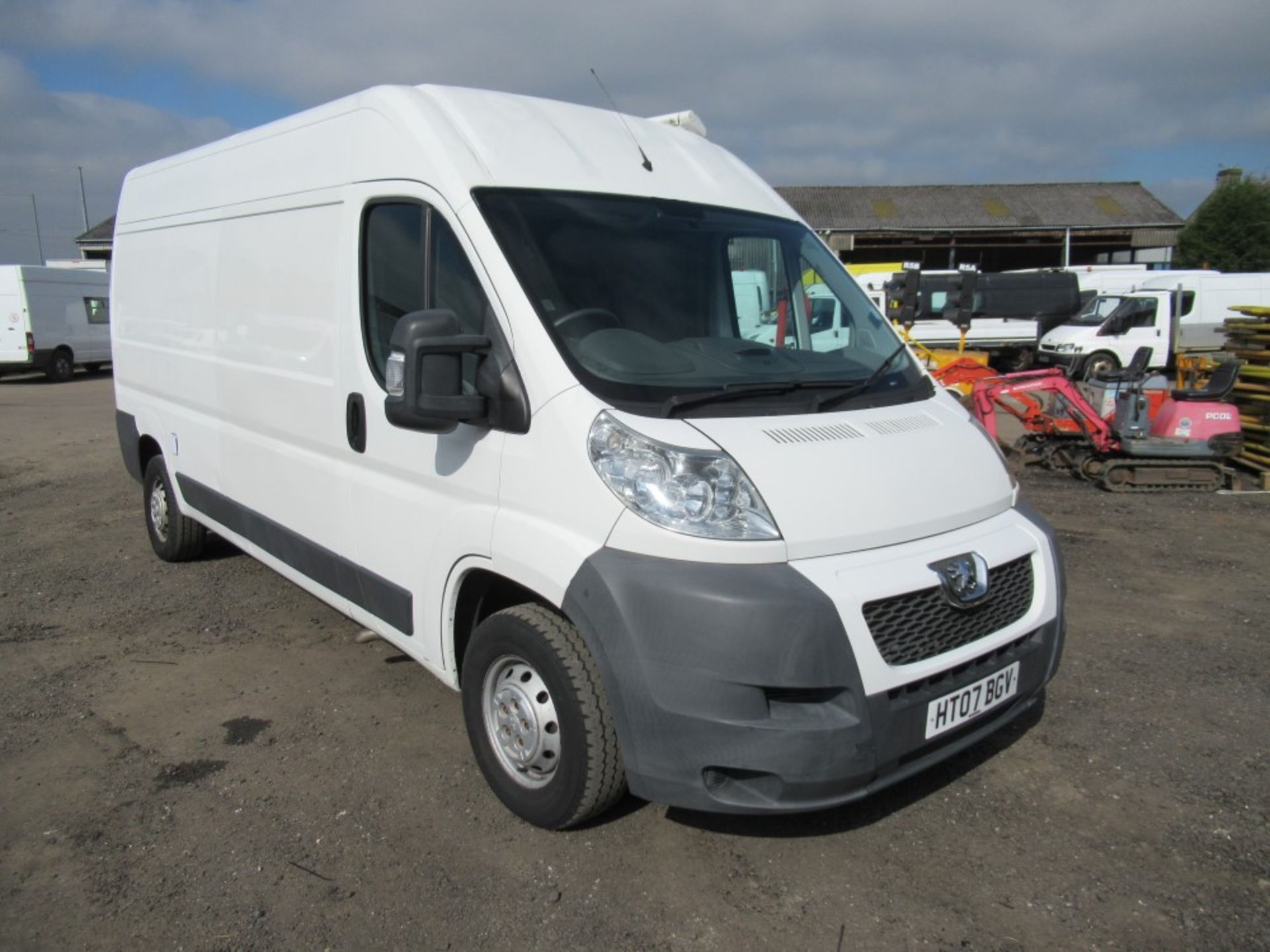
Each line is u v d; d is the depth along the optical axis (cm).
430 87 382
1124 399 1021
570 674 302
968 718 305
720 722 271
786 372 347
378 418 377
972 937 285
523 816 337
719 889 307
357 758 392
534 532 304
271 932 288
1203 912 295
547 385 304
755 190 435
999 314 2514
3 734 418
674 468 281
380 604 394
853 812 350
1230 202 5059
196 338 532
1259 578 647
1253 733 413
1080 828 341
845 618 274
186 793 367
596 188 369
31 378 2516
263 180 459
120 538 752
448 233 342
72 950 281
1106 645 518
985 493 337
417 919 293
